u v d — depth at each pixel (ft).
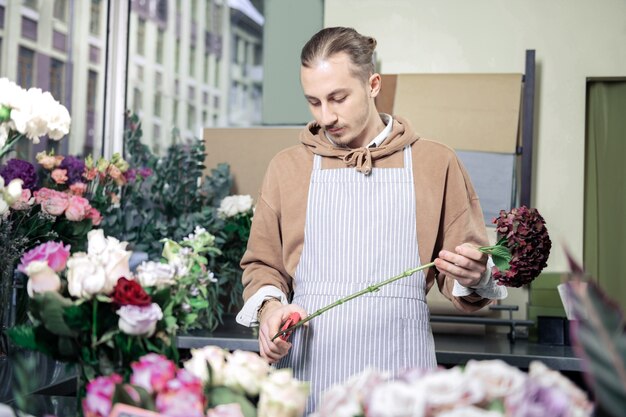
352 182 6.43
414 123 12.00
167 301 4.29
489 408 2.79
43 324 4.23
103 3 12.66
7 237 7.22
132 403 3.55
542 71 12.25
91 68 12.41
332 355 6.15
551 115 12.19
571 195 12.12
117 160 10.27
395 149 6.45
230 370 3.68
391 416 2.69
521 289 11.63
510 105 11.87
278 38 13.01
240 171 12.21
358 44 6.11
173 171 11.71
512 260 5.15
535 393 2.71
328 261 6.35
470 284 5.85
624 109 13.11
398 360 6.11
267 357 5.80
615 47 12.12
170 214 11.63
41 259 4.25
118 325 4.16
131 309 4.05
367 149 6.41
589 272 13.35
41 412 5.19
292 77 12.94
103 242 4.42
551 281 11.51
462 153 11.85
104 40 12.71
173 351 4.30
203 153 12.21
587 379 2.68
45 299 4.10
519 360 9.27
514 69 12.25
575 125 12.16
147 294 4.11
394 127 6.57
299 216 6.52
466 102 11.96
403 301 6.22
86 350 4.21
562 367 9.14
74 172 9.91
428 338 6.31
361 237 6.32
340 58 6.03
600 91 13.15
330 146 6.56
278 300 6.33
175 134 12.98
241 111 13.60
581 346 2.68
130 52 13.01
